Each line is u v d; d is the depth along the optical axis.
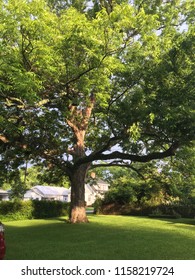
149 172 28.45
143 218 28.86
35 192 70.81
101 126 24.11
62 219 28.41
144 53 15.92
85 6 22.81
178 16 21.23
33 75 11.91
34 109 16.14
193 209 31.88
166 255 11.79
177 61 15.12
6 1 11.84
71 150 23.72
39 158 24.05
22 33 12.08
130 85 16.92
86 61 13.61
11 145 20.05
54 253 12.30
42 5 12.23
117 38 13.20
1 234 9.51
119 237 16.20
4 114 15.09
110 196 35.34
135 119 16.28
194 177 28.28
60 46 12.91
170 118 14.64
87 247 13.48
